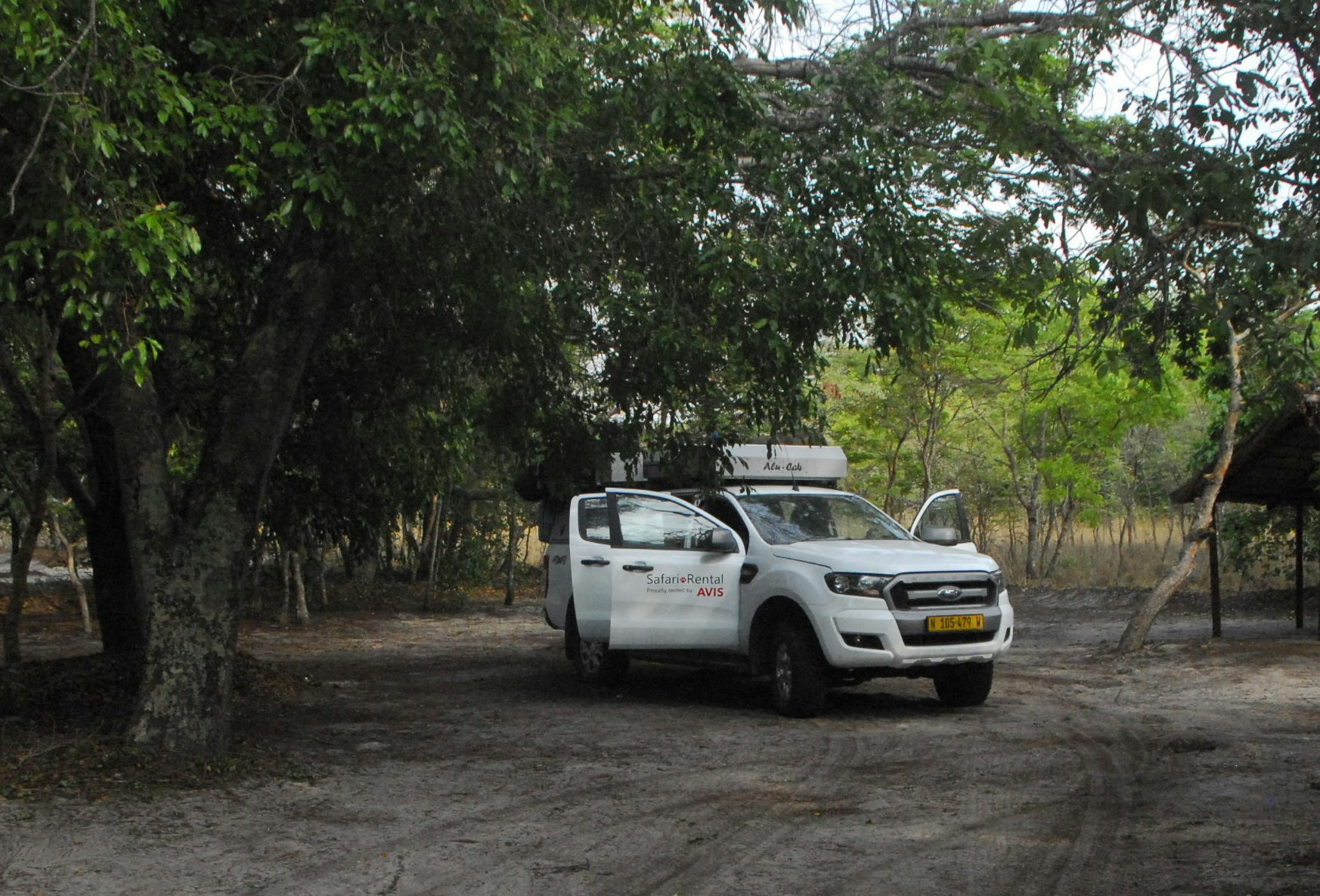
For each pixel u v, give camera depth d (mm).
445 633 20953
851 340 10211
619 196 9930
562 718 11266
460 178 8789
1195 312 8227
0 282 7387
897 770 8664
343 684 14062
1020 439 27953
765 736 10180
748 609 11578
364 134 8266
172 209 7672
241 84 8781
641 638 11977
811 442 12070
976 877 6043
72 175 7734
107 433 12344
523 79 8992
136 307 7918
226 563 8805
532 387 12742
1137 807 7398
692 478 12281
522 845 6742
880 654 10562
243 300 11289
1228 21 7445
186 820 7238
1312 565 23594
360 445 13180
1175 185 7715
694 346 9781
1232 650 14625
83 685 11297
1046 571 28141
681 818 7336
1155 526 36750
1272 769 8359
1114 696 12188
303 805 7656
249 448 8930
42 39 7457
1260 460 16172
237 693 12336
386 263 10305
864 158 9516
